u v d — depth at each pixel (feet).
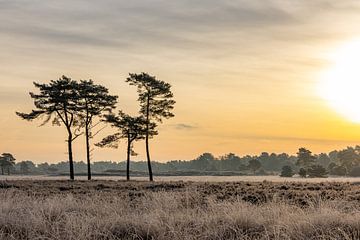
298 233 32.78
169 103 230.27
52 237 33.40
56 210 43.11
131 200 60.54
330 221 35.09
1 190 88.69
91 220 37.11
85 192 92.27
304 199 58.80
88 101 219.00
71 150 216.95
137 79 225.97
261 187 96.53
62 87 215.31
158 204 47.19
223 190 83.87
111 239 32.81
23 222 37.29
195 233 34.01
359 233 32.58
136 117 221.87
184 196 53.06
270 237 32.94
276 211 39.60
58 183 139.03
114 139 221.87
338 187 97.14
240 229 34.35
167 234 34.17
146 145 223.10
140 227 35.45
